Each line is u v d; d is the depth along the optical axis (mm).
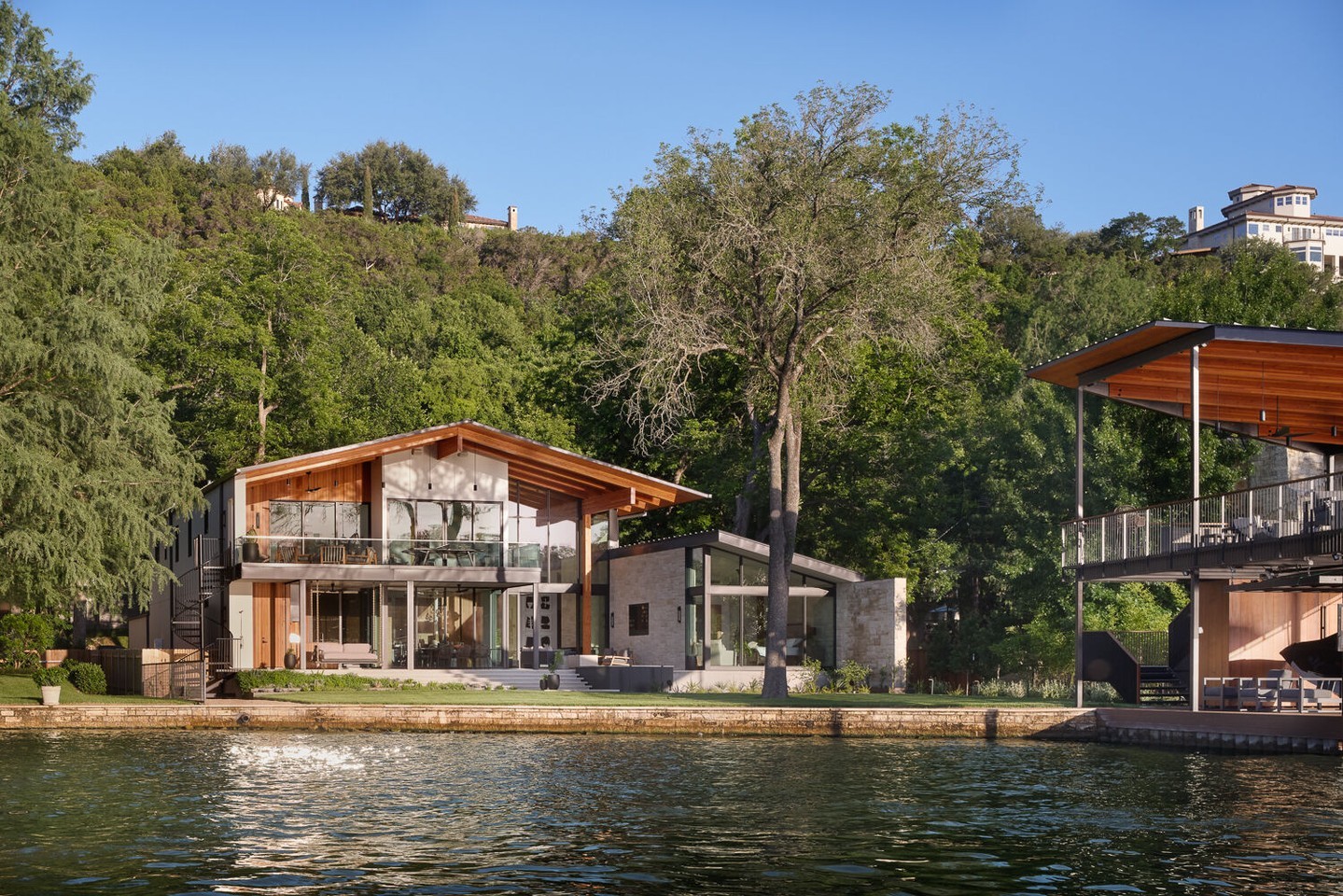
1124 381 32531
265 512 43281
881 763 24125
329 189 173500
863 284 38625
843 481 49750
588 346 51812
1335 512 25141
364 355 75562
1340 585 29703
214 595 43750
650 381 40812
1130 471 43344
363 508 44281
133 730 30125
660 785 20781
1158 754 26562
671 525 53938
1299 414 34625
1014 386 52469
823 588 43562
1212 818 17844
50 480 32719
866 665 42312
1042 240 100750
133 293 37094
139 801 18703
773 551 38781
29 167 35906
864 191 39875
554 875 13844
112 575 35250
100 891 12953
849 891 13188
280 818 17328
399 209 176875
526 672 42500
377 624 43875
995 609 47031
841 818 17641
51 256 35969
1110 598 41625
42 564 32438
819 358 40750
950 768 23453
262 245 64250
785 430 41531
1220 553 28141
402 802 18766
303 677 37719
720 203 38844
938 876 13898
